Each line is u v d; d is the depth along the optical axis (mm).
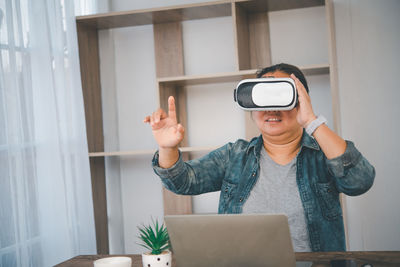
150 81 3197
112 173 3203
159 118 1386
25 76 2334
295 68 1688
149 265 1228
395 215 2799
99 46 3215
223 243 1112
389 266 1206
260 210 1599
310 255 1362
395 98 2799
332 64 2568
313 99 2916
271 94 1384
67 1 2746
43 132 2443
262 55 2955
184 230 1128
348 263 1202
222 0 2711
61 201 2502
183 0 3113
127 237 3227
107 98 3203
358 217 2848
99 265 1208
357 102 2846
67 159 2625
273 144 1651
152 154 3193
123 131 3234
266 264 1104
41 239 2396
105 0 3195
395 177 2799
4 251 2156
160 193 3189
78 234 2709
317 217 1560
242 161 1710
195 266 1160
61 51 2641
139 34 3205
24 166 2307
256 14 2965
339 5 2865
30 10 2410
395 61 2793
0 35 2195
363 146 2840
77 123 2744
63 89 2635
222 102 3072
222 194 1724
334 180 1588
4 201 2172
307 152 1625
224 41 3070
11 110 2221
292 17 2939
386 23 2803
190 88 3113
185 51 3129
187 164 1710
